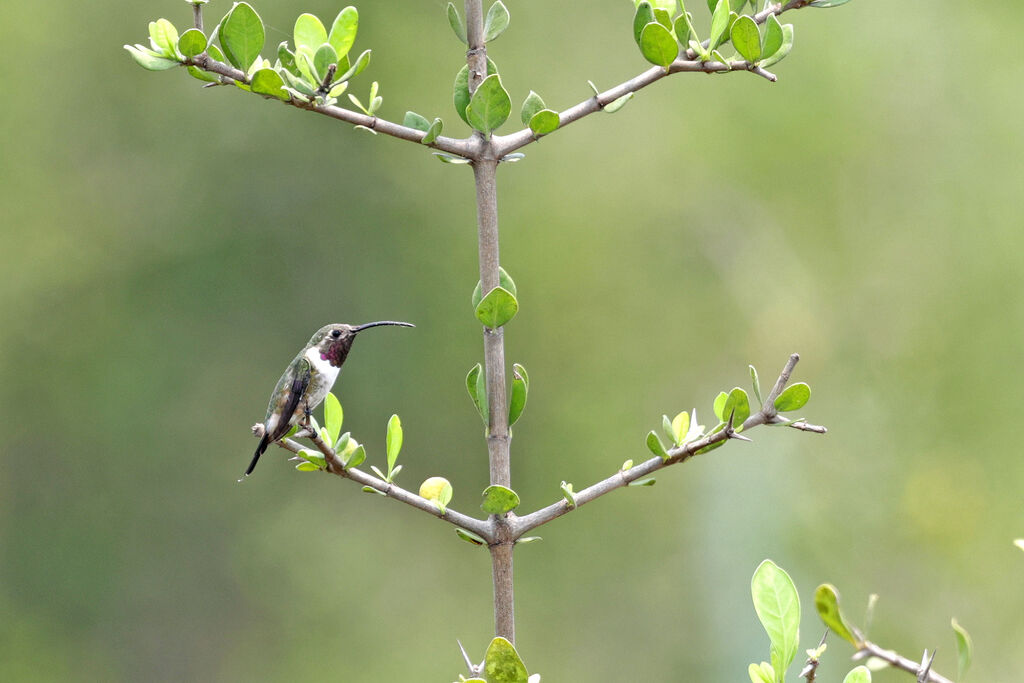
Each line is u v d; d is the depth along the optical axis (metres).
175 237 16.11
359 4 15.77
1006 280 13.60
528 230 15.91
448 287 16.05
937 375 13.66
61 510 16.05
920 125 14.38
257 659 16.05
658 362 15.71
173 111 16.03
